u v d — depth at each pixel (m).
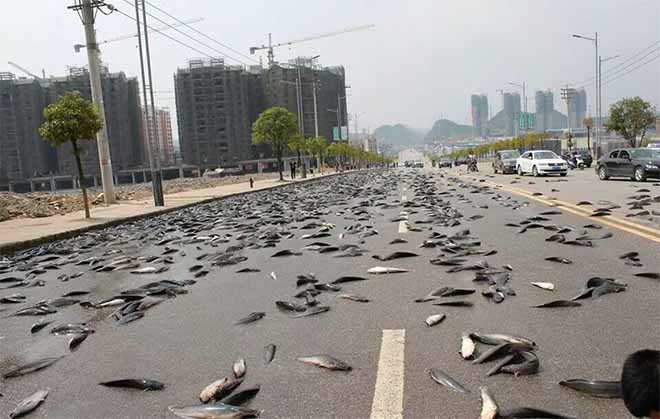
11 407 3.71
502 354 3.97
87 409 3.59
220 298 6.27
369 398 3.48
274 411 3.39
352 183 35.34
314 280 6.71
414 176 43.50
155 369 4.21
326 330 4.86
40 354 4.73
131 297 6.39
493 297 5.49
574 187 20.62
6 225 16.20
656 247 7.70
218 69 88.94
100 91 22.84
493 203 15.48
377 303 5.61
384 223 12.12
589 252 7.59
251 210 17.67
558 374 3.65
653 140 57.78
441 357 4.05
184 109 91.00
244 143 90.88
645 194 16.36
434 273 6.80
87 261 9.54
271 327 5.05
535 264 6.99
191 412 3.41
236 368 4.04
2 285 7.90
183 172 93.12
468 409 3.25
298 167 66.81
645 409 2.13
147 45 21.55
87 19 21.80
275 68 90.75
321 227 11.82
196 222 14.71
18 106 73.88
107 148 23.45
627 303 5.14
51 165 78.25
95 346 4.85
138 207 20.97
